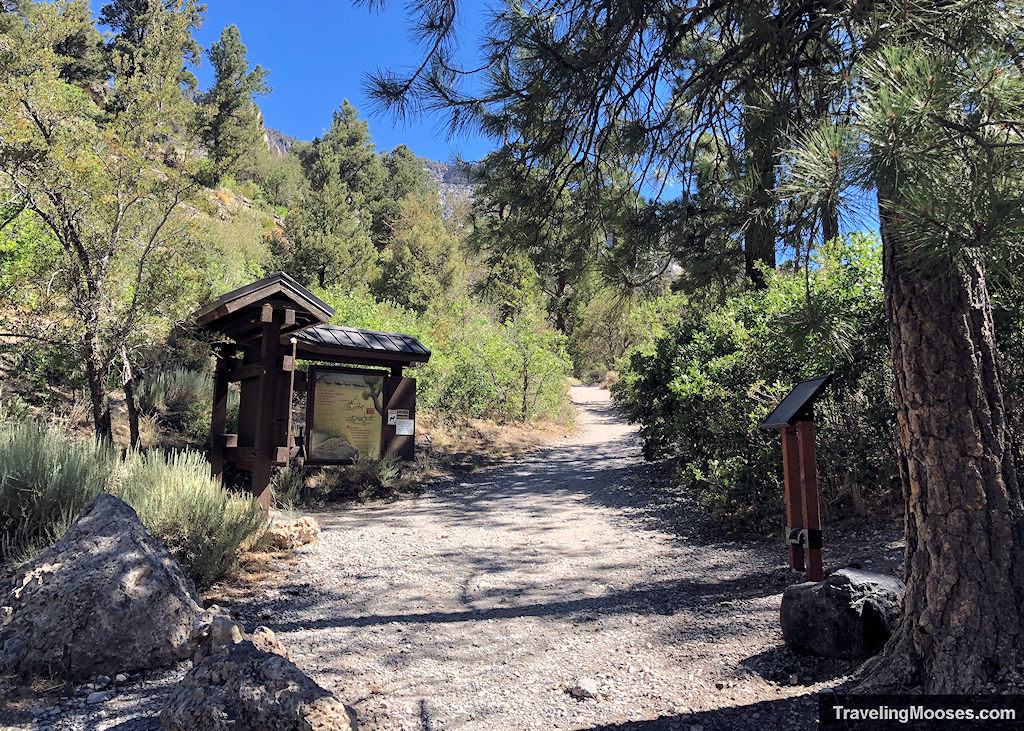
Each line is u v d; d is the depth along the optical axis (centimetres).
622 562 721
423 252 3161
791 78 384
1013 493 305
